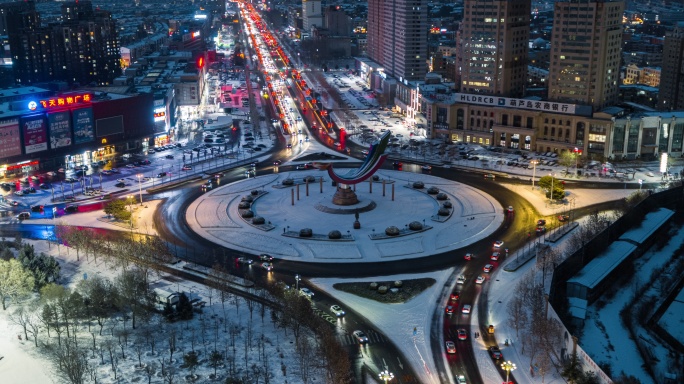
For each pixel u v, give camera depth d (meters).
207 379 186.75
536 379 188.62
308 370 190.62
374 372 192.12
